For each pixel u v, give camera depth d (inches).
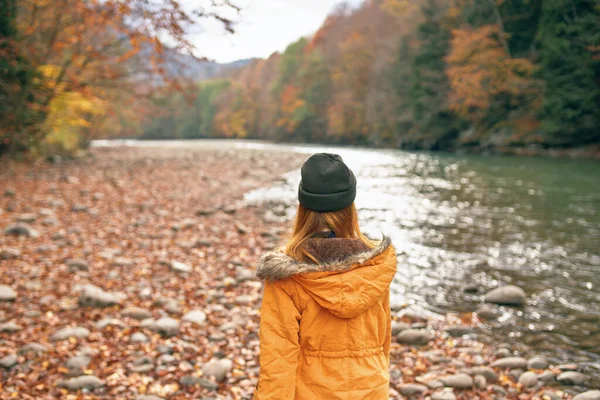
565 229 396.8
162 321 187.2
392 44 2148.1
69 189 552.7
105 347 170.1
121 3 190.1
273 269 62.6
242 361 163.8
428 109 1776.6
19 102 535.5
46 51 480.7
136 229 372.5
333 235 65.9
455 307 231.3
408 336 187.5
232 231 380.8
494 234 384.8
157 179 701.9
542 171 876.6
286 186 687.7
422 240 368.5
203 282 249.8
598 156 1205.7
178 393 143.3
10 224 354.0
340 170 65.4
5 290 211.9
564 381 155.7
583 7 1145.4
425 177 812.0
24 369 152.1
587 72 1168.2
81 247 308.0
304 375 65.1
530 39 1430.9
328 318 64.5
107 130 1343.5
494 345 187.3
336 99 2682.1
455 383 150.7
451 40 1612.9
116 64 461.4
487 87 1422.2
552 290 251.8
